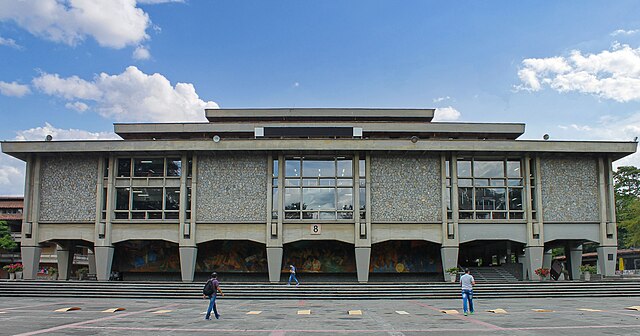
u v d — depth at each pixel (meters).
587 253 79.06
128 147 41.47
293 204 42.25
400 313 23.89
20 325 18.92
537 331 17.50
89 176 42.66
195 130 46.06
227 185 42.22
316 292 34.00
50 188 42.62
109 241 41.56
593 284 36.84
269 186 41.78
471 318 21.69
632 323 19.88
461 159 42.91
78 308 25.33
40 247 42.69
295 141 41.00
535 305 28.41
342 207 42.16
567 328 18.30
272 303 30.28
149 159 43.22
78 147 41.56
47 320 20.55
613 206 42.72
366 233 41.12
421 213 41.84
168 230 41.84
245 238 41.50
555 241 48.12
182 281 41.00
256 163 42.50
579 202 42.59
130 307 26.81
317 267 45.38
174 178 42.66
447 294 34.38
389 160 42.53
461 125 46.16
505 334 16.78
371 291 34.78
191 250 41.19
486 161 43.16
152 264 46.31
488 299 32.94
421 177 42.34
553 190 42.59
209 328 18.19
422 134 46.44
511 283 37.91
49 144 41.62
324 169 42.75
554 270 45.16
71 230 42.06
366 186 41.81
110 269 41.66
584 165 43.19
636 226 65.94
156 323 19.61
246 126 45.84
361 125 45.53
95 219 41.88
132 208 42.44
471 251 56.19
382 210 41.81
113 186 42.41
